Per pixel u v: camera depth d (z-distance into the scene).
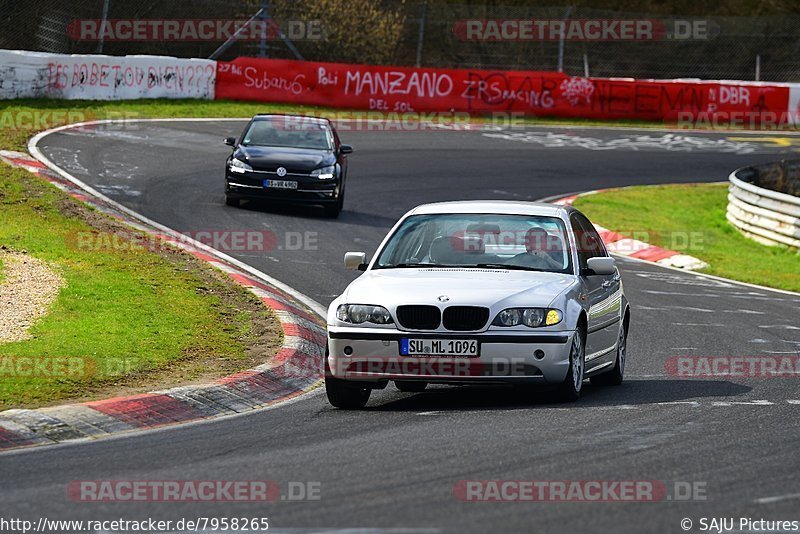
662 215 86.94
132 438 26.73
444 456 24.05
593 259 33.34
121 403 29.08
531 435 26.30
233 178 69.25
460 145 108.50
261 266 55.38
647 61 172.62
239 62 117.06
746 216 83.25
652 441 25.66
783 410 30.19
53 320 38.66
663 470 22.75
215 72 115.94
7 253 47.94
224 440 26.41
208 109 109.75
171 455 24.70
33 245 49.97
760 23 176.12
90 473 22.92
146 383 32.34
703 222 87.00
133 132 93.25
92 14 123.06
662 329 47.22
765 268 70.31
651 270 65.81
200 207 69.19
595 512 19.56
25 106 96.44
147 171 78.44
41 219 55.94
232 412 30.72
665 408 30.31
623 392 33.88
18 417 27.25
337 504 20.17
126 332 38.09
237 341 38.69
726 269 68.12
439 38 154.62
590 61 169.38
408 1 154.50
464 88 126.94
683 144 123.19
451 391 34.62
